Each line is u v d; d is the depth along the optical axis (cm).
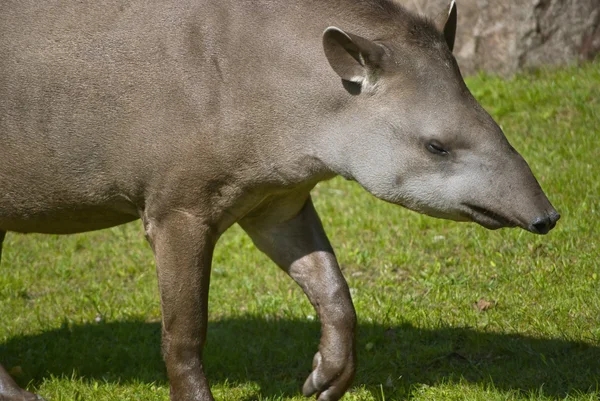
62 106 985
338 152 964
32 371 1206
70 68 980
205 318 1008
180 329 999
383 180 955
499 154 923
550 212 916
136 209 1027
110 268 1589
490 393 1073
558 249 1423
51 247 1684
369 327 1281
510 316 1257
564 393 1066
